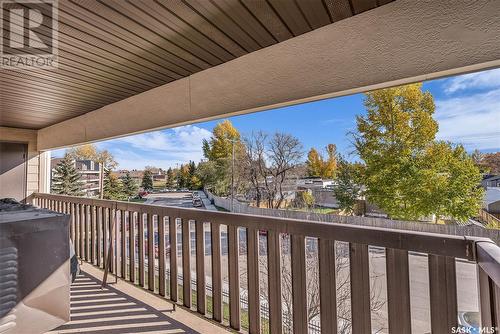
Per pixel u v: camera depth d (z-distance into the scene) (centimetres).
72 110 464
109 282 322
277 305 184
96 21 205
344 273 297
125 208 312
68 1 179
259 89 264
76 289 302
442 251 129
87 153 1251
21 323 190
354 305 155
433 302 133
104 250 343
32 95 378
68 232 220
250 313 197
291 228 177
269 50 257
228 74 288
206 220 223
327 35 225
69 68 292
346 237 156
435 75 188
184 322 235
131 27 216
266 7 196
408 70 191
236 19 210
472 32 171
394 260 144
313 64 232
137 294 290
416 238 136
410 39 191
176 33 228
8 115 489
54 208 464
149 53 263
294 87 242
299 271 175
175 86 339
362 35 209
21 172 597
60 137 550
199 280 227
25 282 192
